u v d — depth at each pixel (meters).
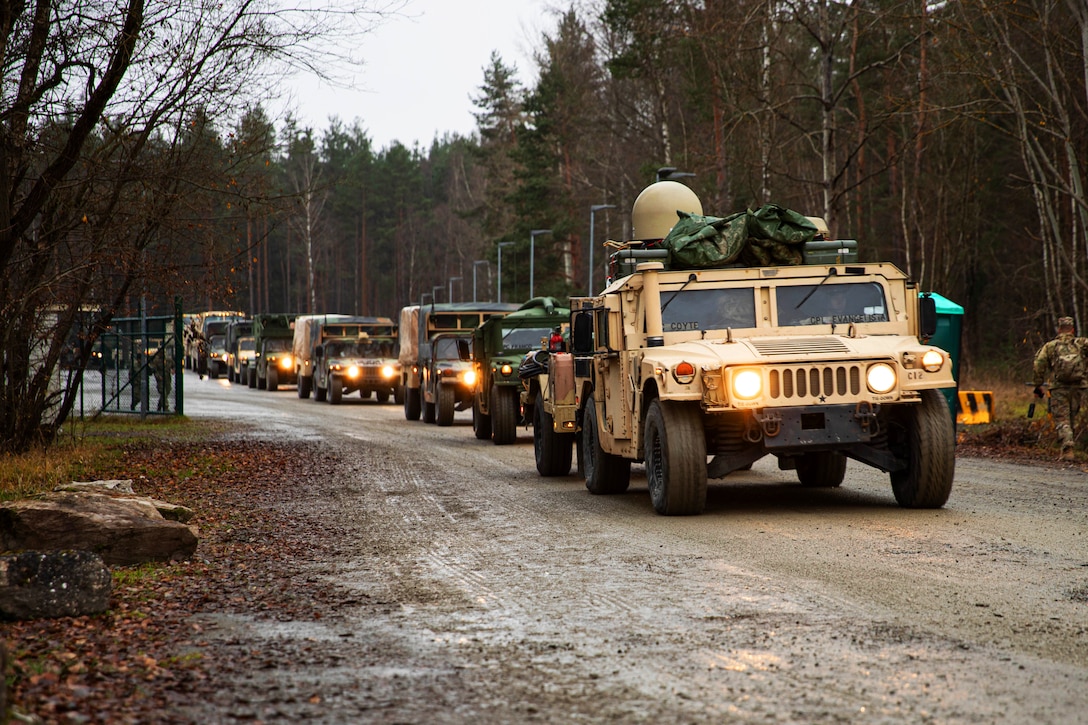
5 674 4.87
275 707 4.71
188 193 17.28
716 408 9.72
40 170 16.92
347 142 118.75
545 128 63.50
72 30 15.02
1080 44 23.19
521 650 5.62
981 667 5.09
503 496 12.43
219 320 63.47
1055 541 8.49
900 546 8.34
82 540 8.13
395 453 18.50
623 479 12.31
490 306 29.88
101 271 17.89
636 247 13.89
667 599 6.71
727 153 35.62
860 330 10.85
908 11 28.39
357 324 39.56
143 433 22.84
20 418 17.55
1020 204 48.12
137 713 4.59
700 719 4.47
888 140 46.50
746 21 27.03
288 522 10.57
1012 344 44.41
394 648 5.71
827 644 5.54
